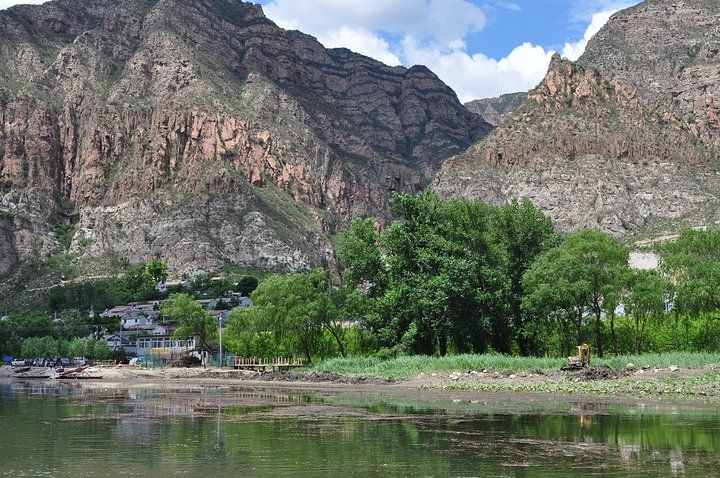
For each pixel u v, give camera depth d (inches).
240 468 960.3
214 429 1379.2
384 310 3417.8
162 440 1228.5
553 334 3341.5
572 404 1726.1
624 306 3036.4
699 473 901.8
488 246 3361.2
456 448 1108.5
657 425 1312.7
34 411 1829.5
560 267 2918.3
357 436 1253.1
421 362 3014.3
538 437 1210.6
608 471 918.4
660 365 2369.6
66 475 920.3
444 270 3198.8
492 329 3339.1
